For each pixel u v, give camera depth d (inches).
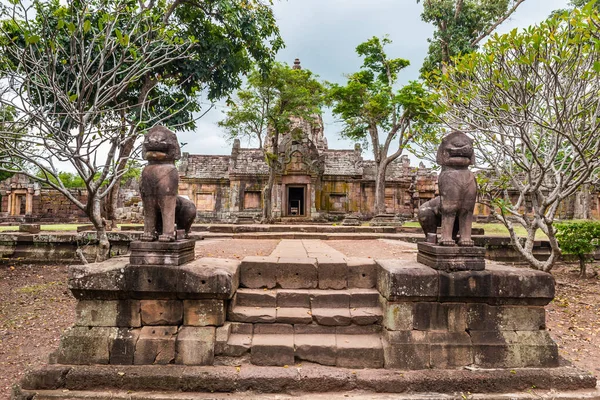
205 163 1127.6
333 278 225.3
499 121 300.8
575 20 235.6
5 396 192.9
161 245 191.0
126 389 175.0
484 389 175.9
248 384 174.9
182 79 555.8
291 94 850.1
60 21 252.7
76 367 181.8
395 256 298.7
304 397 171.8
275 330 201.8
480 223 869.2
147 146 195.0
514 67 304.2
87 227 557.3
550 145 353.7
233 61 585.6
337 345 190.1
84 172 285.4
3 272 429.7
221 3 536.7
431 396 172.7
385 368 186.1
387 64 912.3
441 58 735.7
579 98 288.7
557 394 174.2
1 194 1117.7
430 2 709.9
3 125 275.9
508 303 192.1
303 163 992.9
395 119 887.7
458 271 190.4
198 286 188.4
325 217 1026.1
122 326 191.2
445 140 200.8
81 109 267.6
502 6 689.0
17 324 289.3
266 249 345.4
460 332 189.9
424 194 1058.1
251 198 1056.2
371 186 1074.1
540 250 493.4
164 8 477.1
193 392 174.6
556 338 270.5
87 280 187.2
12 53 273.0
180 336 188.5
